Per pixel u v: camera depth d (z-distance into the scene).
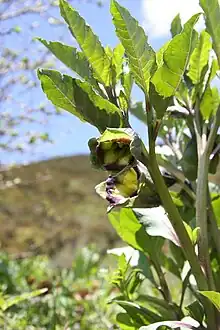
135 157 0.62
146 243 0.81
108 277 0.97
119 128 0.63
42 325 1.29
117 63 0.72
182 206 0.85
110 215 0.87
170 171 0.81
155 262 0.82
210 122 0.77
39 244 3.92
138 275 0.86
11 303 1.14
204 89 0.78
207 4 0.68
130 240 0.82
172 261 0.89
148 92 0.66
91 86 0.66
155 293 1.22
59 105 0.67
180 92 0.79
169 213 0.67
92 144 0.64
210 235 0.78
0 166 3.32
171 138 0.87
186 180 0.81
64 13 0.68
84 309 1.39
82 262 1.82
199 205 0.70
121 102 0.69
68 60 0.71
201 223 0.69
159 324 0.65
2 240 3.89
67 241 4.04
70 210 4.41
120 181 0.64
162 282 0.82
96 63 0.70
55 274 1.70
